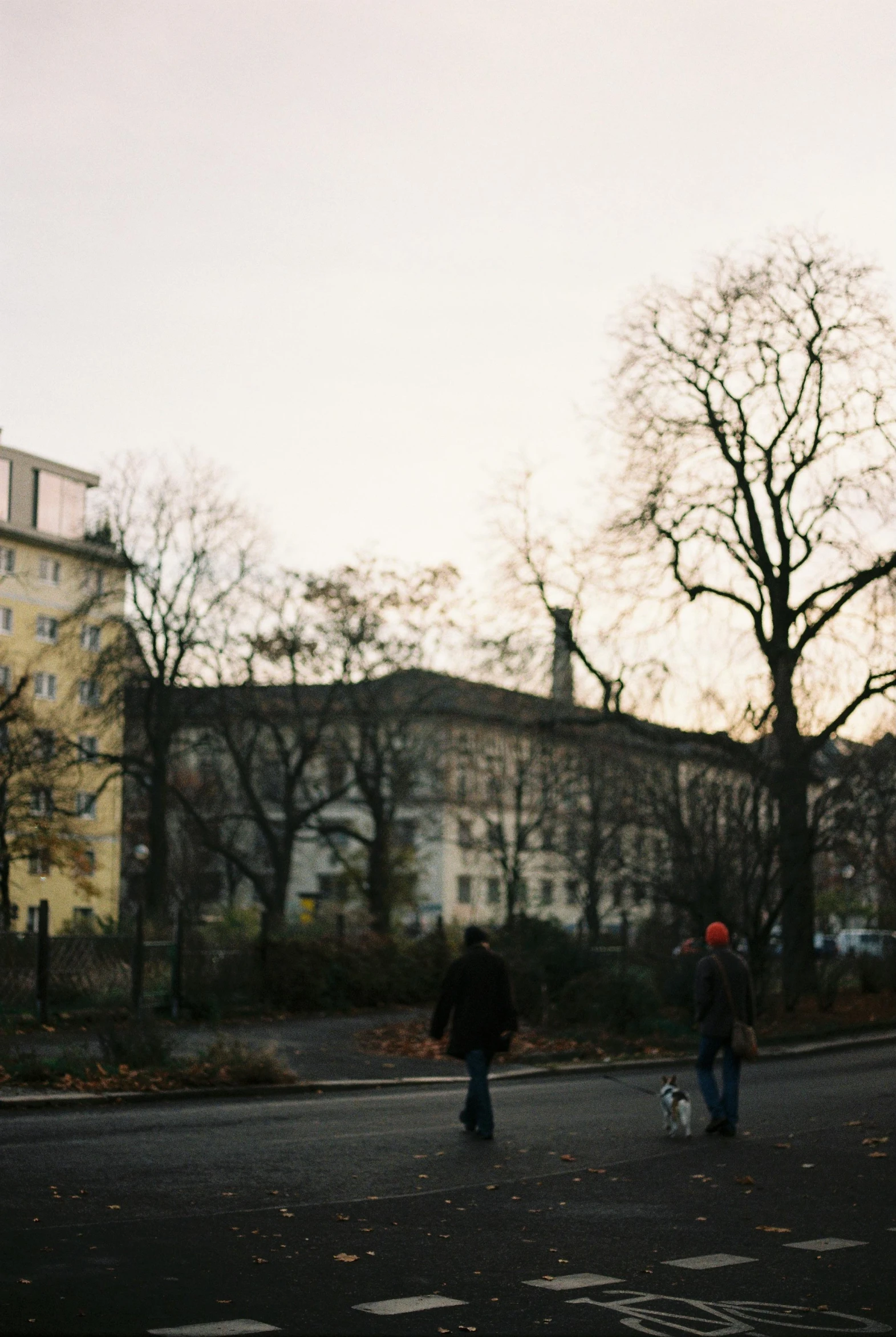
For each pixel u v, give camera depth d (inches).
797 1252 345.1
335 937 1317.7
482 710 2171.5
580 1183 440.8
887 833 1354.6
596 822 2038.6
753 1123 597.6
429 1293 300.2
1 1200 382.6
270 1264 322.0
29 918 2997.0
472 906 3511.3
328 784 2374.5
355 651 2028.8
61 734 2122.3
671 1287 309.0
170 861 2770.7
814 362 1373.0
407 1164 472.4
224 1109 629.0
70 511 3314.5
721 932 567.8
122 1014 979.9
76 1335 257.6
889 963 1418.6
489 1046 548.4
